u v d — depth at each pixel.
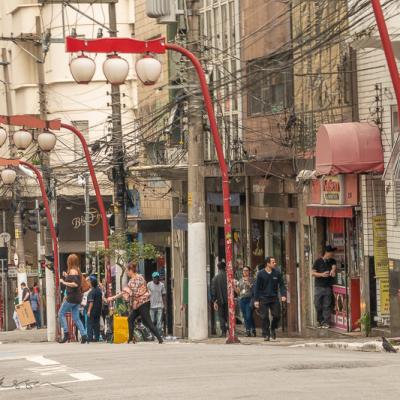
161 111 61.56
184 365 28.89
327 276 48.38
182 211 67.75
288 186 53.22
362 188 45.97
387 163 42.94
